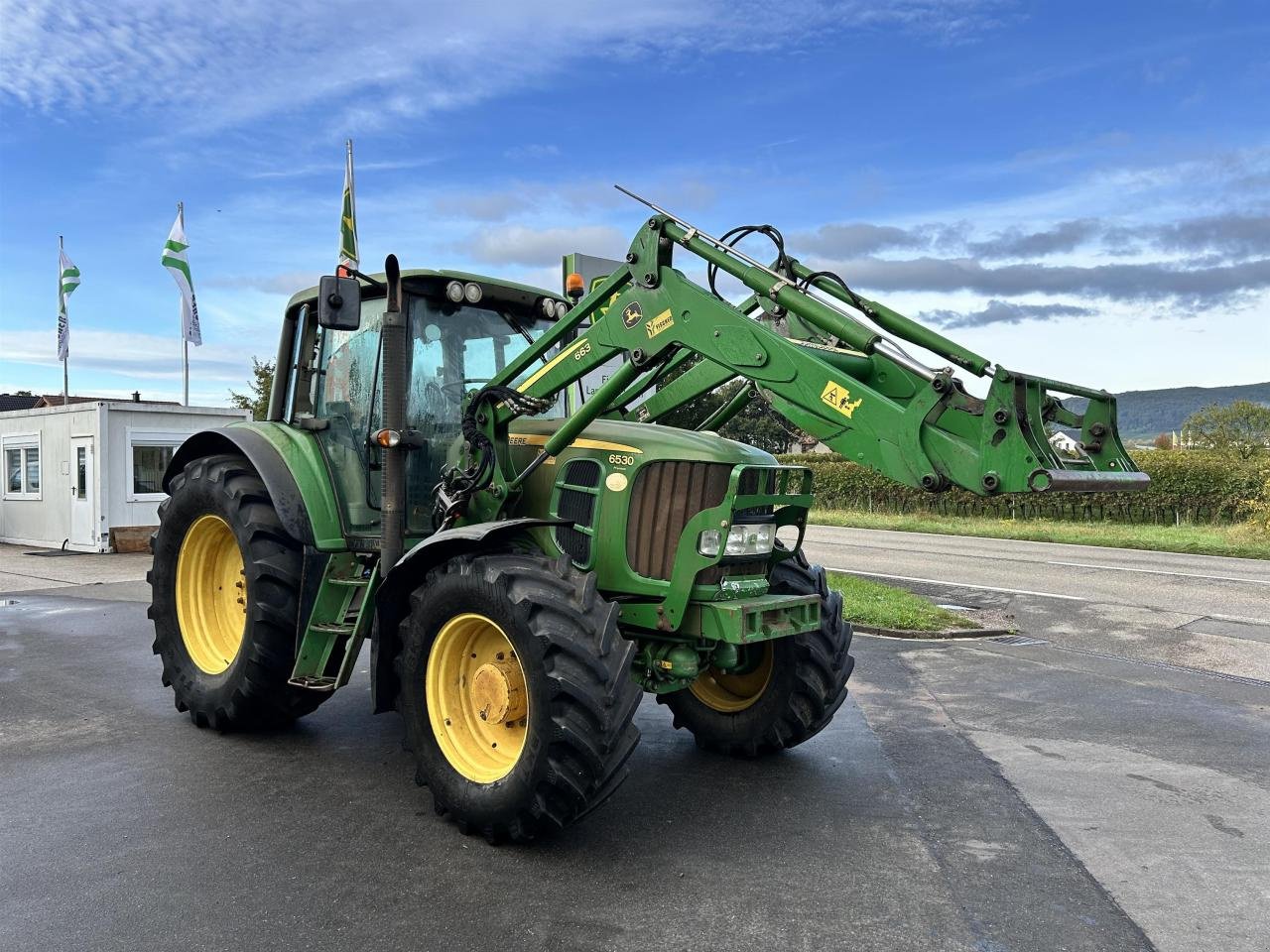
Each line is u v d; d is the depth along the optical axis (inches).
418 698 160.7
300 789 174.6
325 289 171.3
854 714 236.4
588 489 165.8
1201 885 140.6
